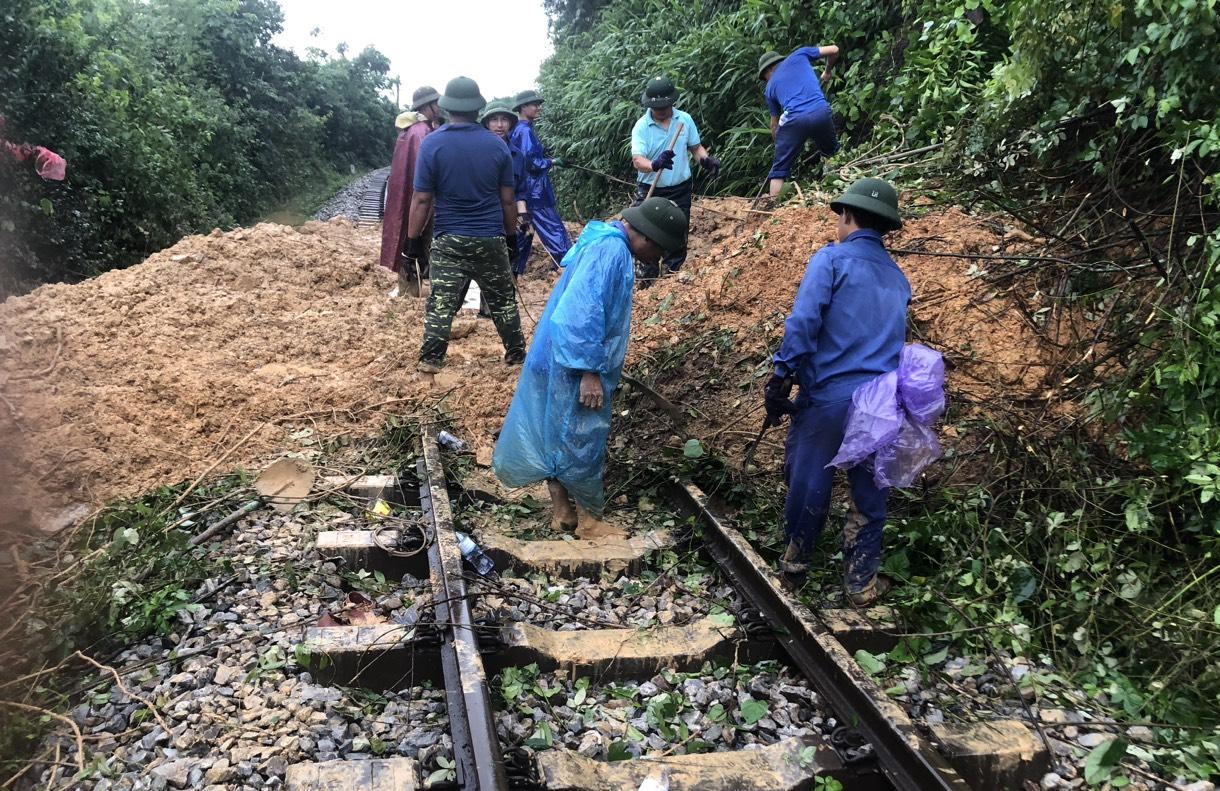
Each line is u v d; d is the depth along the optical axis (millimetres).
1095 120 5453
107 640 3354
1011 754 2881
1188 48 4484
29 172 9836
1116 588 3545
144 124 14352
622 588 4027
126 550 3818
